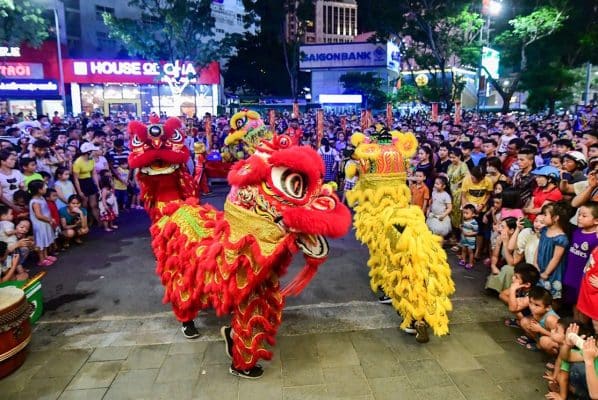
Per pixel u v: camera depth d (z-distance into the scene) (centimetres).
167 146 441
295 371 340
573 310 398
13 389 323
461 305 452
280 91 4306
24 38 1942
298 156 272
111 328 413
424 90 2862
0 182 593
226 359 358
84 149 771
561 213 398
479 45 2552
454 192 645
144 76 2825
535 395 310
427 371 338
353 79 3366
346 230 281
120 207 916
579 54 2377
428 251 374
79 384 327
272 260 286
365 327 407
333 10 7488
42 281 536
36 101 2808
